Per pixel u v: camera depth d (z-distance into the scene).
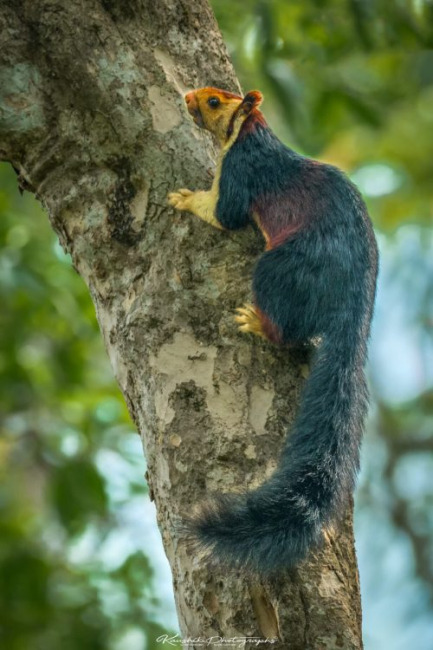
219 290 8.55
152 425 8.30
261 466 7.98
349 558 8.07
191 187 8.92
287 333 8.37
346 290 8.38
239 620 7.61
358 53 17.41
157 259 8.70
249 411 8.18
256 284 8.45
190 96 9.16
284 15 16.20
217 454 8.02
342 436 7.91
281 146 9.13
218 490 7.91
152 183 8.92
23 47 9.18
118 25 9.26
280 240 8.64
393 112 24.00
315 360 8.24
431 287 26.56
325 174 8.97
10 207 17.08
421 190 25.64
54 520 16.69
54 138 9.16
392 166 25.62
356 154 25.23
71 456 16.17
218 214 8.77
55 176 9.19
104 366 17.95
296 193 8.84
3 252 16.14
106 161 9.04
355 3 15.41
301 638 7.59
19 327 16.52
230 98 9.22
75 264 9.22
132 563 15.77
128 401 8.67
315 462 7.72
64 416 16.84
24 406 16.98
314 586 7.72
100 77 9.07
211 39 9.64
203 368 8.32
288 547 7.34
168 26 9.42
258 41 15.70
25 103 9.16
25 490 18.34
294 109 15.81
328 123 17.69
